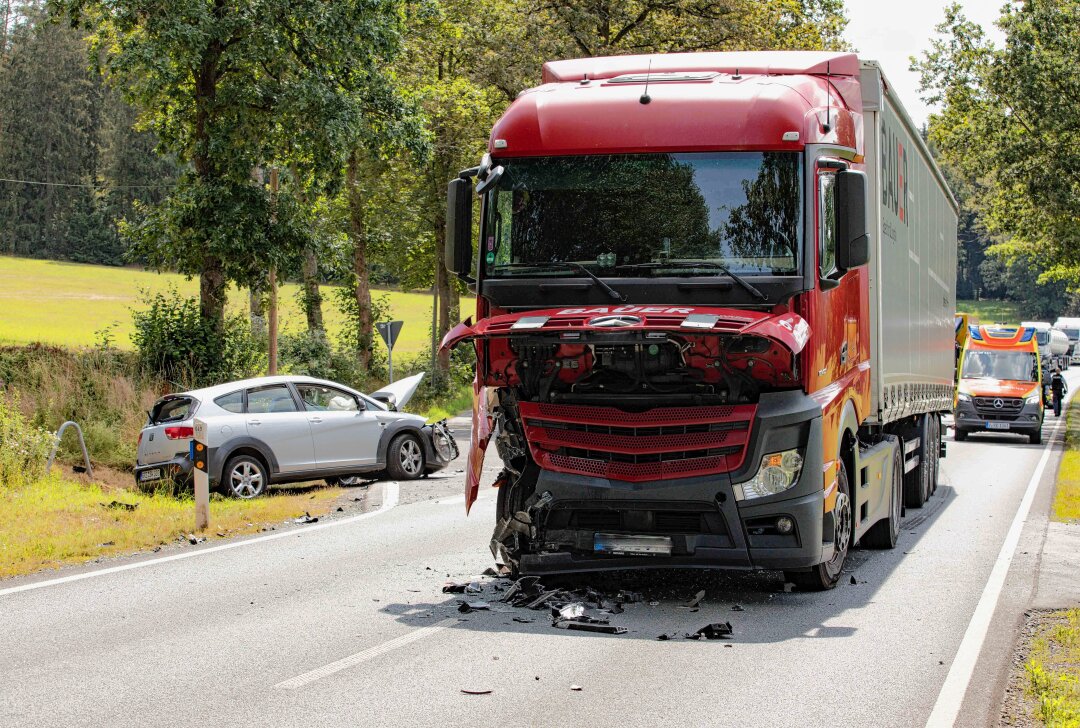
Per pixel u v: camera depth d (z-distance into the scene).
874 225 10.74
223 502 15.56
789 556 8.27
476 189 8.95
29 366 23.02
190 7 26.14
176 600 8.87
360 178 42.47
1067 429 36.88
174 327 26.84
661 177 8.70
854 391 9.80
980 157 39.09
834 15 44.91
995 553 11.69
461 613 8.34
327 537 12.43
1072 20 35.88
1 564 10.42
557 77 9.80
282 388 17.58
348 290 45.78
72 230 112.56
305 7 27.36
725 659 6.98
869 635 7.70
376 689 6.20
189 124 29.41
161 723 5.53
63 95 109.50
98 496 15.87
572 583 9.50
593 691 6.18
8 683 6.34
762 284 8.41
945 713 5.82
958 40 39.75
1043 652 7.23
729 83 8.92
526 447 8.80
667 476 8.30
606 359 8.40
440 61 45.78
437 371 44.69
